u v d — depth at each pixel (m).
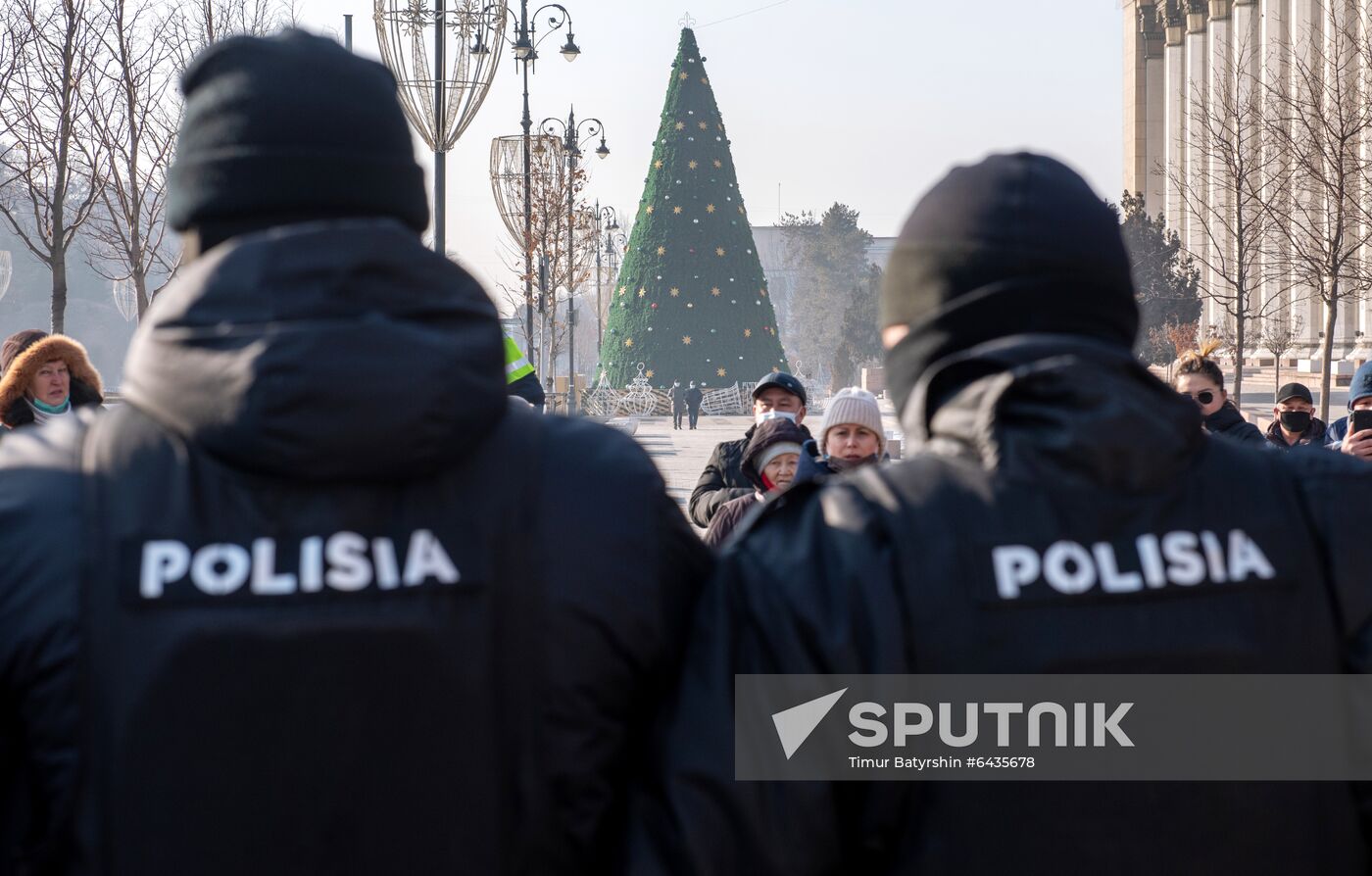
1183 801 1.54
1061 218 1.67
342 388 1.41
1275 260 35.72
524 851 1.54
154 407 1.48
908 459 1.69
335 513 1.48
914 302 1.72
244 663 1.44
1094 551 1.56
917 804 1.56
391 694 1.47
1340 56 25.20
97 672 1.44
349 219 1.58
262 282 1.45
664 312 54.69
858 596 1.57
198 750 1.43
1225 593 1.58
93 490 1.50
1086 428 1.56
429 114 12.59
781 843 1.58
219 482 1.48
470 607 1.51
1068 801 1.53
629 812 1.65
